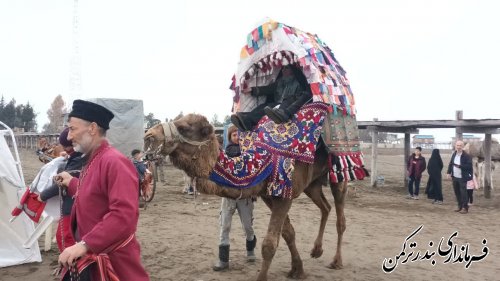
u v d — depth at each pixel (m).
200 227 9.54
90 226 2.99
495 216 12.14
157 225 9.70
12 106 83.56
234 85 6.36
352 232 9.46
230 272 6.21
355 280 6.03
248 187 4.99
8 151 6.15
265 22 5.93
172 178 21.11
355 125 6.57
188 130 4.71
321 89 5.56
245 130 5.71
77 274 2.84
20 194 6.29
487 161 16.55
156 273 6.16
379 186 19.36
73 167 4.68
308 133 5.39
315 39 6.48
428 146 84.00
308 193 6.71
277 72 6.22
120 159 2.99
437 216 12.00
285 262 6.84
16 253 6.38
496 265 7.05
